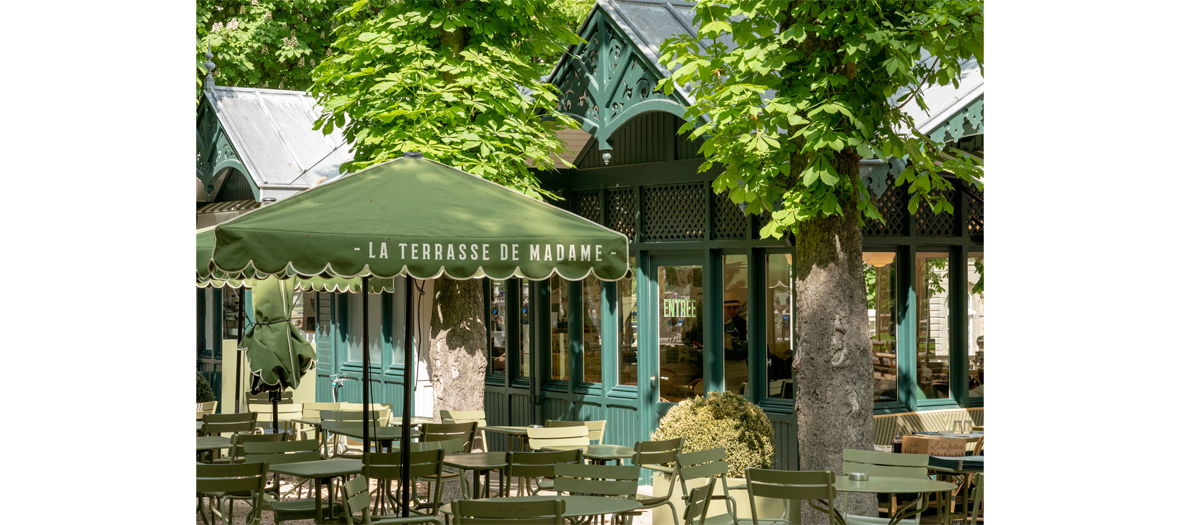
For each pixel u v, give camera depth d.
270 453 9.59
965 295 13.08
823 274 9.73
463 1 12.74
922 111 11.77
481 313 13.69
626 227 14.41
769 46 9.34
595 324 15.00
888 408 12.51
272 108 18.14
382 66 12.48
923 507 9.04
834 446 9.66
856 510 9.80
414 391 18.23
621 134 14.39
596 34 13.45
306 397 20.94
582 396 14.96
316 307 21.23
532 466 9.58
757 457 10.77
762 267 12.66
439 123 12.20
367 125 12.95
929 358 12.99
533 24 13.42
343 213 7.17
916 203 10.23
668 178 13.59
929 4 9.31
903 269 12.68
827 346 9.71
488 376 16.91
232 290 22.44
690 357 13.48
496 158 12.14
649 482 13.90
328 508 9.16
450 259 7.09
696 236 13.33
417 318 18.33
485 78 12.29
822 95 9.25
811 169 9.22
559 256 7.35
